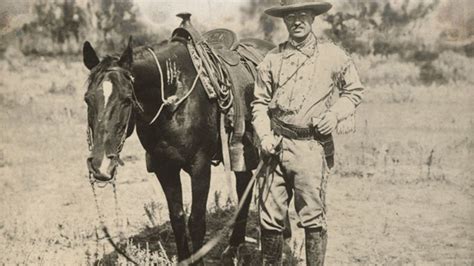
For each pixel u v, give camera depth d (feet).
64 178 21.27
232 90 12.90
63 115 30.12
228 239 15.69
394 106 30.63
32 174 21.27
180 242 12.42
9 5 43.91
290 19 10.85
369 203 18.43
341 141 25.14
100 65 10.57
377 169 21.59
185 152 12.04
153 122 11.76
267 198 11.27
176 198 12.42
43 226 16.65
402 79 35.88
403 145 23.93
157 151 12.01
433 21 40.47
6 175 21.21
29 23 44.27
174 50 12.14
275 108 11.10
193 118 12.04
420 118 27.86
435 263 14.05
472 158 22.35
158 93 11.59
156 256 13.64
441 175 20.58
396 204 18.20
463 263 13.98
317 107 10.78
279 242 11.44
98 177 9.84
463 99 31.12
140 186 20.61
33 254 14.66
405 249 14.90
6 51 41.47
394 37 40.96
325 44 11.06
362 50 41.24
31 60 41.19
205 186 12.47
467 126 26.18
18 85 35.06
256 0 45.50
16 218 17.22
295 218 17.83
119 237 15.61
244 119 13.08
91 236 15.97
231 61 13.47
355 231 16.30
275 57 11.28
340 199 18.81
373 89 34.06
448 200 18.48
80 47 44.80
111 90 10.15
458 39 39.24
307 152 10.77
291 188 11.71
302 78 10.82
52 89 35.24
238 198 14.67
